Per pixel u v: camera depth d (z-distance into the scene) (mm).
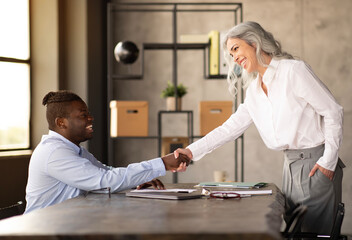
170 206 1837
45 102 2479
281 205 1936
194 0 5430
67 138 2459
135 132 4555
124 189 2293
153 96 5457
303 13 5473
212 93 5438
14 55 4281
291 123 2492
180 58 5449
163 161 2482
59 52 4484
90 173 2238
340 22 5469
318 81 2471
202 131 4582
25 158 4059
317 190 2441
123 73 5414
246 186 2604
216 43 4629
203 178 5438
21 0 4359
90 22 4734
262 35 2561
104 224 1425
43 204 2311
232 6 5449
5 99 4160
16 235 1298
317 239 2193
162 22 5457
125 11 5332
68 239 1291
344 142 5445
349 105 5453
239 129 2873
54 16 4453
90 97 4703
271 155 5457
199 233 1277
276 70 2512
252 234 1267
